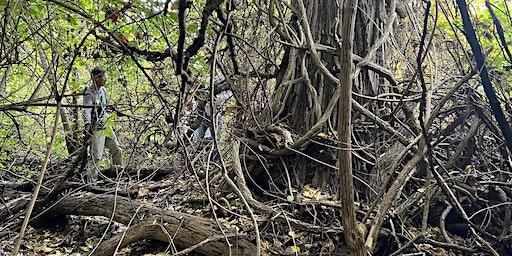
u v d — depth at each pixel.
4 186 5.82
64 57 3.61
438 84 4.64
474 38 2.46
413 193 4.38
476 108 4.05
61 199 4.83
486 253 3.88
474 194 4.16
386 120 4.90
